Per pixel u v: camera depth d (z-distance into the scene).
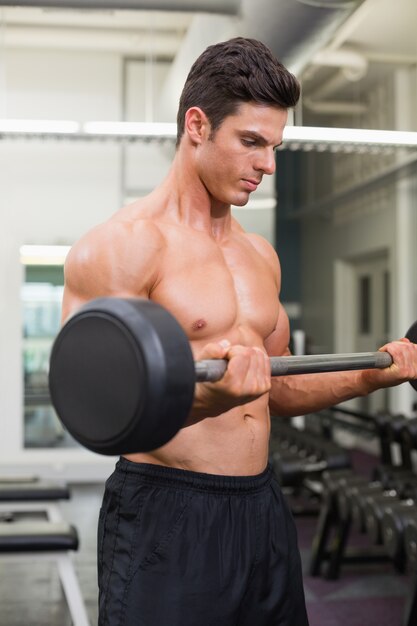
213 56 1.27
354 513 3.25
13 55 5.80
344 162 7.50
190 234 1.36
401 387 6.63
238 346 1.01
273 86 1.22
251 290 1.40
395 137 3.54
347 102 6.93
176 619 1.27
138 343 0.86
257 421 1.40
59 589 3.45
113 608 1.31
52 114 5.84
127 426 0.88
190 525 1.30
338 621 3.03
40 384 5.90
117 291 1.26
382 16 5.12
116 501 1.36
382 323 7.40
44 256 5.88
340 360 1.24
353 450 7.63
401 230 6.56
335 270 8.08
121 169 5.93
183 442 1.32
